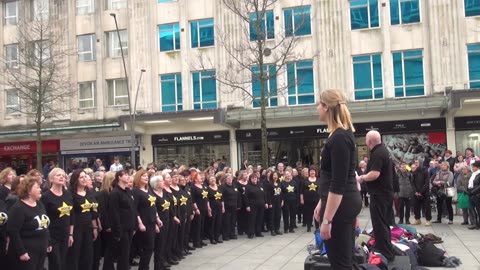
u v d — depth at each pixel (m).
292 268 9.28
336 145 4.08
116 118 29.42
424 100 23.33
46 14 30.91
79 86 30.55
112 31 30.12
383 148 7.68
